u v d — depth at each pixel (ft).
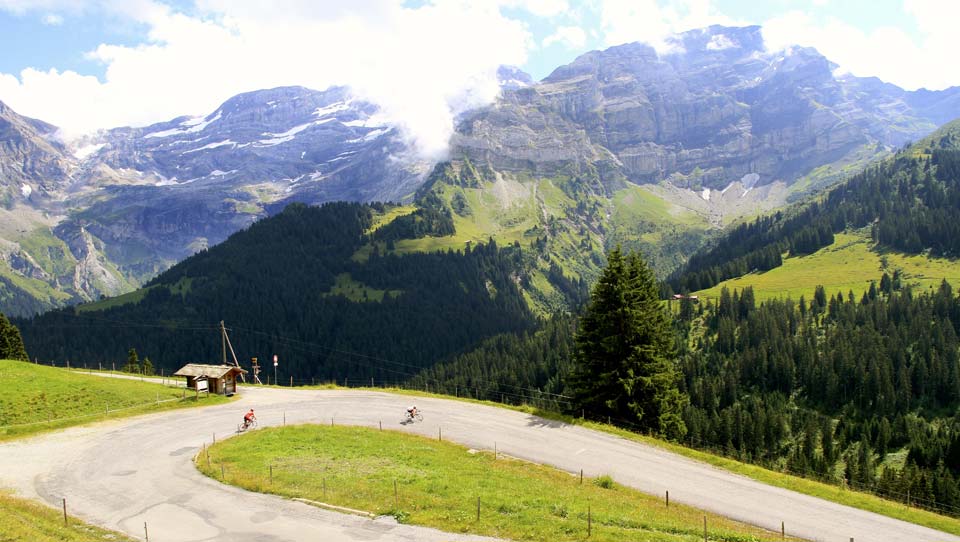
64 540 93.50
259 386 296.71
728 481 141.59
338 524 102.06
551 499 113.29
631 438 176.35
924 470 368.68
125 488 129.49
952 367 466.29
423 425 194.59
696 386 531.50
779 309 622.95
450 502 109.50
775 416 451.53
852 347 517.55
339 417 211.00
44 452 162.40
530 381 586.45
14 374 240.94
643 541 91.91
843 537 111.75
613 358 198.39
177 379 335.26
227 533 100.78
